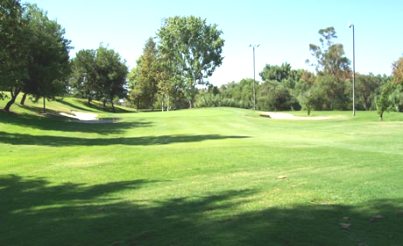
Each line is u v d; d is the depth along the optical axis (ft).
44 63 132.77
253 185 29.04
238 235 18.72
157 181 31.86
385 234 18.69
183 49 265.34
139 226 20.83
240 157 42.06
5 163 41.83
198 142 65.41
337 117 143.74
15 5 84.53
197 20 264.31
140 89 293.02
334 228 19.52
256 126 111.34
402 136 67.97
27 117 132.16
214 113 168.45
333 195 25.52
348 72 316.19
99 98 265.75
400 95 165.99
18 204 26.27
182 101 302.86
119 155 45.60
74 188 30.42
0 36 84.17
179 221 21.29
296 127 103.55
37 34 129.08
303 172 33.35
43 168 38.58
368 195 25.35
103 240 19.07
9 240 19.66
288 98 252.62
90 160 42.65
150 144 65.82
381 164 35.94
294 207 23.12
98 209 24.35
